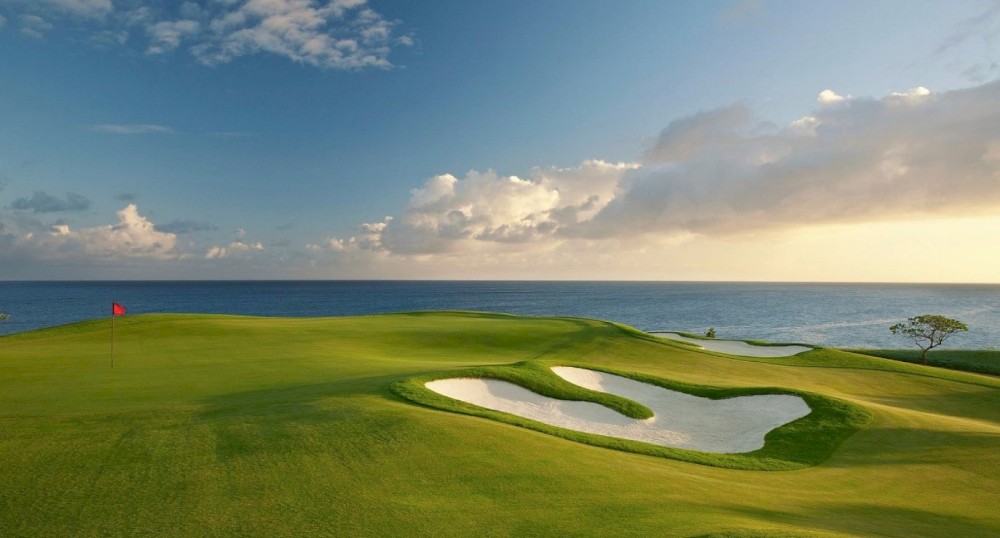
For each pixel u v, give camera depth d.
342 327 50.09
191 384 23.58
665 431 24.78
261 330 45.75
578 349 45.56
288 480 12.30
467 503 11.49
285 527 9.92
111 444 14.47
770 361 46.06
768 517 12.17
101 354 32.56
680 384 31.38
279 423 16.69
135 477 12.22
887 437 22.86
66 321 119.69
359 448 14.64
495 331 50.59
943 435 23.16
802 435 23.14
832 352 49.69
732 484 15.44
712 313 171.75
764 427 25.39
